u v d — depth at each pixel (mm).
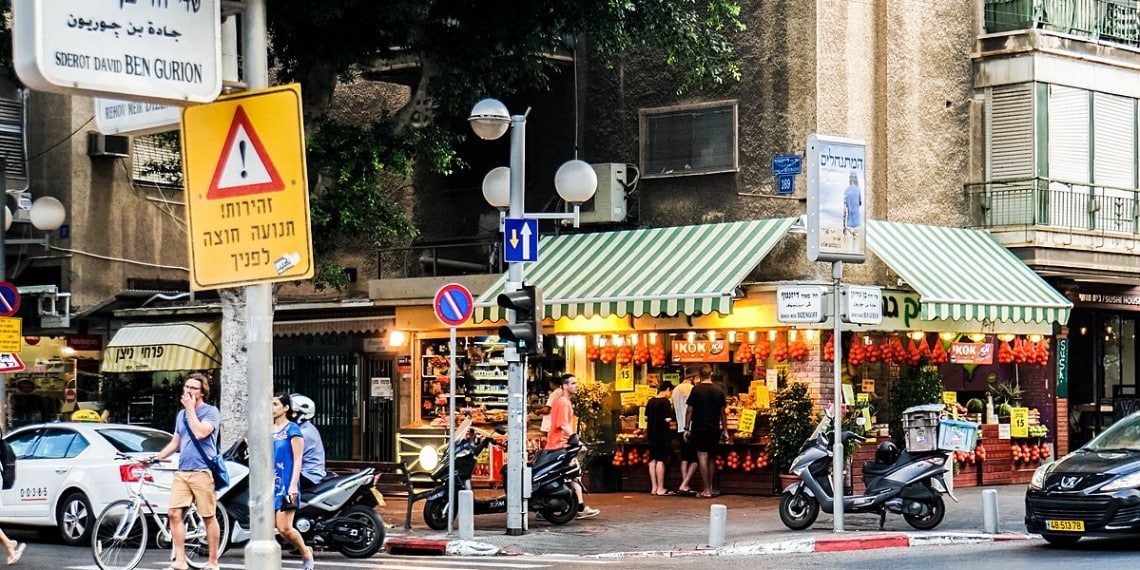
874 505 18672
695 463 24234
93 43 7953
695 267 23297
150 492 17938
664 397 24375
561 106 26391
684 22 22938
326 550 18000
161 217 32344
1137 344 29500
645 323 25047
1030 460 26406
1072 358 28406
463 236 27562
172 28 8273
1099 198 26531
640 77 25609
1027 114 25625
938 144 25688
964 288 23656
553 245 25625
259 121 8445
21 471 19141
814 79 23984
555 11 21453
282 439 14742
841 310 18484
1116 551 16469
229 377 20781
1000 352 25922
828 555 16641
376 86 28188
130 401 30359
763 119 24328
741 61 24578
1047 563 15133
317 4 19766
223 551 16344
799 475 18984
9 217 26047
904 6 25250
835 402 18406
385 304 27062
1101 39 27219
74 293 30828
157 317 30234
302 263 8312
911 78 25297
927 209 25422
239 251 8508
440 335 26844
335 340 28344
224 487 15055
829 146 18578
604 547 17938
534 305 18906
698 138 24969
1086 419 28469
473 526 19062
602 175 25391
